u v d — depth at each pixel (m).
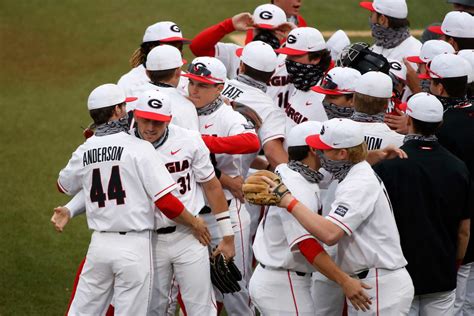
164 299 25.56
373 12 33.69
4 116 54.84
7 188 43.44
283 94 32.78
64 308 31.12
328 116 27.34
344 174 21.91
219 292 28.48
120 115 24.45
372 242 21.95
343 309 25.77
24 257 35.53
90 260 24.19
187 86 28.98
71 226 39.19
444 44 30.41
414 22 74.62
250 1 79.88
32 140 50.72
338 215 21.14
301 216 21.09
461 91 26.58
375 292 22.11
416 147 23.69
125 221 23.77
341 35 36.31
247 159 29.78
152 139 24.16
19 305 31.20
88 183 24.09
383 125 25.36
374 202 21.56
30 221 39.50
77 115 55.47
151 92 24.11
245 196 21.66
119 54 67.81
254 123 28.36
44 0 79.31
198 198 25.39
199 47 34.47
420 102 23.55
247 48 28.91
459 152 26.16
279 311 22.72
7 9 76.69
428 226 23.22
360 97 25.23
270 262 22.75
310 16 75.75
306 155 22.22
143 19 75.06
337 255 22.62
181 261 24.89
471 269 27.72
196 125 26.69
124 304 23.95
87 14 76.19
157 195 23.62
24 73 63.81
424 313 24.30
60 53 67.88
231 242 25.67
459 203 23.50
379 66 28.53
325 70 29.20
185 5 78.56
